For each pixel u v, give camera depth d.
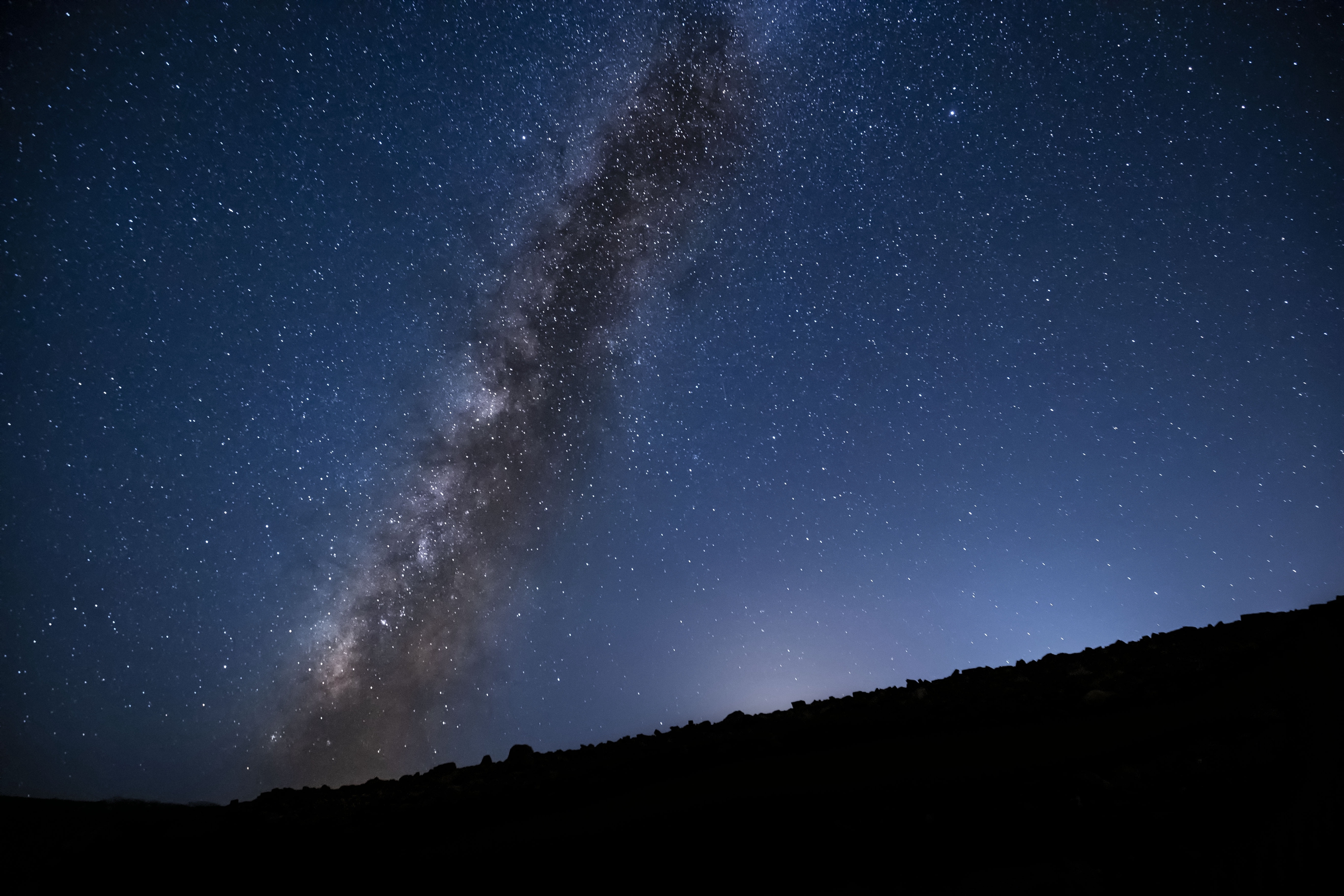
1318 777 2.37
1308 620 4.18
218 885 2.92
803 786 3.03
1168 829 2.27
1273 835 2.14
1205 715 3.05
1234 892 1.95
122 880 3.02
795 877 2.34
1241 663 3.64
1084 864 2.17
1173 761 2.68
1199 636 4.46
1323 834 2.08
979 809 2.56
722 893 2.32
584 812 3.18
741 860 2.50
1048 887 2.08
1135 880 2.06
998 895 2.09
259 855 3.18
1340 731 2.63
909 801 2.71
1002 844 2.34
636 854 2.68
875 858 2.37
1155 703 3.31
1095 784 2.59
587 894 2.45
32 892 2.96
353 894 2.70
